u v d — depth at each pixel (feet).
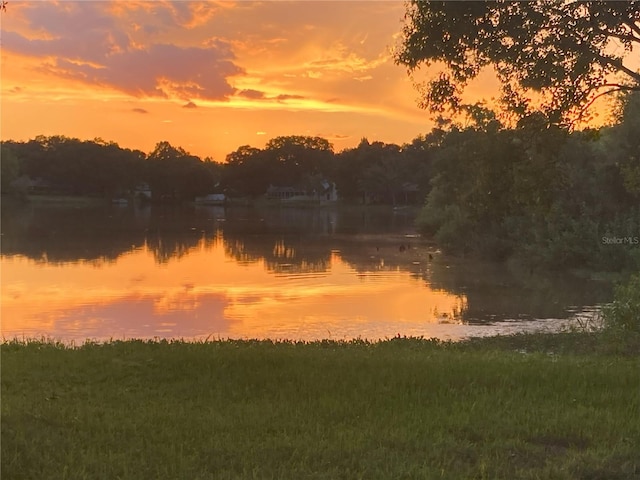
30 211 332.80
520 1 31.63
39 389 26.17
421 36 33.58
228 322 63.41
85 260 122.01
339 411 22.59
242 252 141.59
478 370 29.09
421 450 18.85
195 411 22.86
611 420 21.48
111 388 26.40
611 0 30.17
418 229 181.37
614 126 92.48
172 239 175.63
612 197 111.24
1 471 16.52
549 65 31.96
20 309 69.92
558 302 77.30
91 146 513.45
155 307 71.72
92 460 17.57
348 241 171.63
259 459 18.04
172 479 16.70
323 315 67.51
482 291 85.81
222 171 544.62
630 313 42.29
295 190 530.68
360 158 471.21
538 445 19.35
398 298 79.61
